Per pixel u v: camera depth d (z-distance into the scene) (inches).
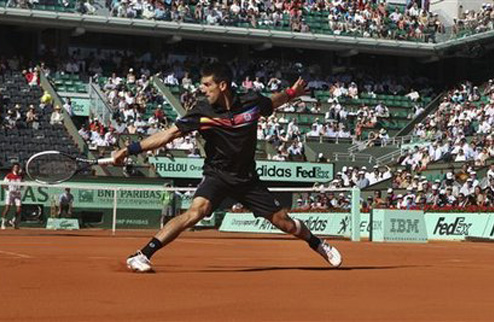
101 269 563.5
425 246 1278.3
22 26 2645.2
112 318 336.8
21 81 2506.2
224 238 1501.0
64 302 384.5
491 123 2501.2
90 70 2664.9
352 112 2795.3
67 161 614.2
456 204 2003.0
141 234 1637.6
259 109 544.1
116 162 560.7
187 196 2108.8
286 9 2913.4
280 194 2491.4
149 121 2470.5
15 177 1929.1
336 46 2910.9
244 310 366.0
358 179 2358.5
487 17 2829.7
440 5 3125.0
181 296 415.5
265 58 3031.5
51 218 2022.6
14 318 331.9
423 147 2461.9
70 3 2632.9
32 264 599.8
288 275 547.2
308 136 2608.3
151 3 2738.7
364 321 336.8
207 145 550.0
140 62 2760.8
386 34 2967.5
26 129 2304.4
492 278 559.2
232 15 2819.9
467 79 3046.3
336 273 571.8
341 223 1776.6
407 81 3063.5
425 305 394.0
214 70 534.0
